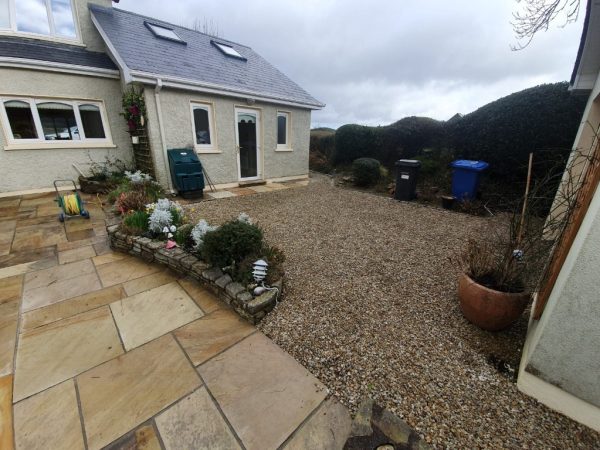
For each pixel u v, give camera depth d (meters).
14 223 4.53
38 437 1.45
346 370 1.91
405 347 2.11
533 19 3.80
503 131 6.58
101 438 1.46
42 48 6.13
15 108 5.79
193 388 1.76
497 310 2.11
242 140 7.89
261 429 1.52
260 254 2.95
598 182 1.62
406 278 3.16
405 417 1.59
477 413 1.62
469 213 5.96
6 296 2.68
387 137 9.91
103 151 6.93
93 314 2.45
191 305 2.61
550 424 1.57
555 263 1.94
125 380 1.80
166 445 1.43
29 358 1.95
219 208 5.83
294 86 9.39
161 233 3.67
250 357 2.02
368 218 5.51
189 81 5.96
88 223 4.59
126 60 5.46
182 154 6.25
